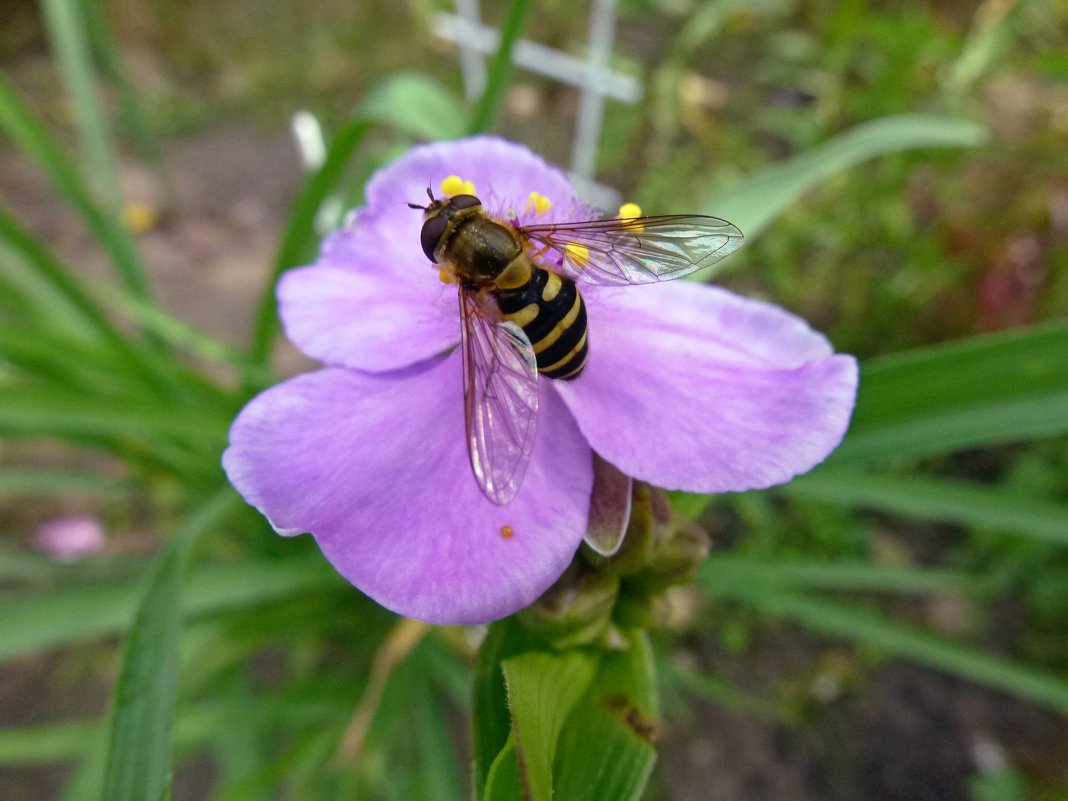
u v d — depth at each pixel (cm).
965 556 9
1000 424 5
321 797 7
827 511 9
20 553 8
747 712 9
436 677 8
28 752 6
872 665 9
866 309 11
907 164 11
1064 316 10
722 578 7
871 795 8
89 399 6
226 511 5
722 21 14
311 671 8
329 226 7
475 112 6
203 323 11
